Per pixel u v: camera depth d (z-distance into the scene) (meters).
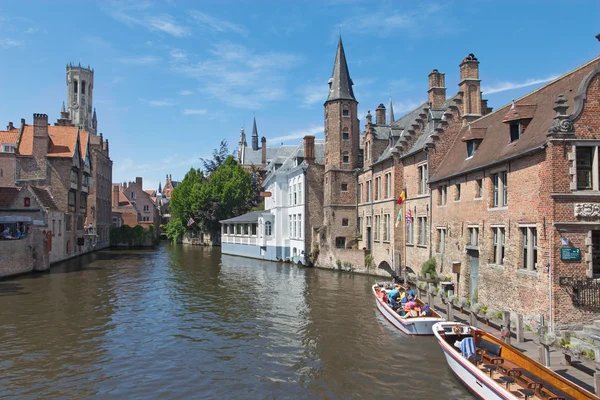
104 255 51.25
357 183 37.59
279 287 27.97
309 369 13.58
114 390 12.16
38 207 37.03
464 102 25.16
